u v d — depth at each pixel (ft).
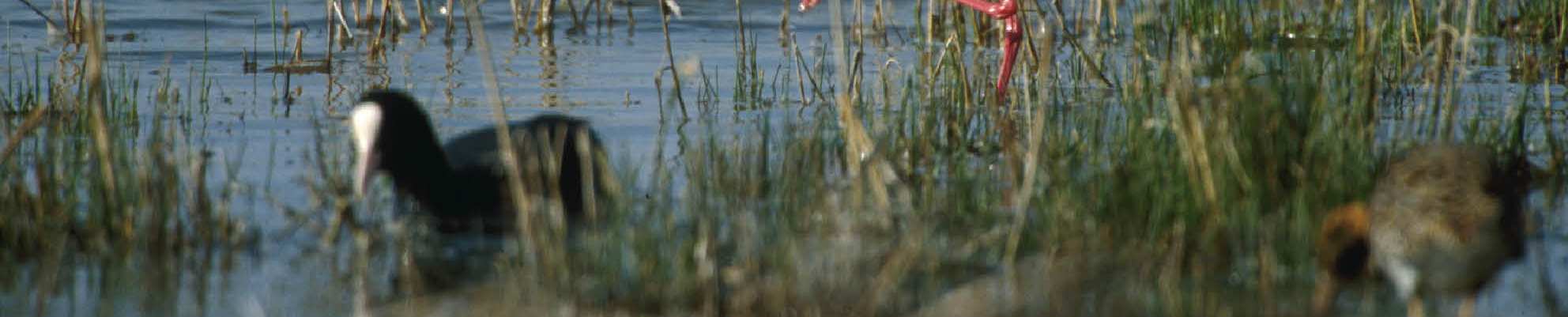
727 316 39.45
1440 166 37.22
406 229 49.06
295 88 76.13
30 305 40.27
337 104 71.36
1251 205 43.60
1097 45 89.51
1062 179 48.37
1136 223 44.96
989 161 57.36
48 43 88.58
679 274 40.93
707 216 44.39
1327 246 39.78
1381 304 39.52
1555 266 42.63
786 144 57.21
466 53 89.20
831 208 47.29
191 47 89.35
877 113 68.80
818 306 39.42
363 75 80.79
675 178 55.57
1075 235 44.29
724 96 75.25
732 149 58.13
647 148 61.46
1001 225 46.50
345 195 47.70
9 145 46.73
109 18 98.02
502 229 49.42
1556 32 86.94
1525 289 40.68
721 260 43.98
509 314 40.01
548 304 40.65
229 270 43.88
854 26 95.45
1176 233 43.37
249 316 39.91
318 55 87.76
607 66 84.53
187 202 49.24
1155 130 52.26
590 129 55.98
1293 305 39.75
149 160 48.60
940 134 63.77
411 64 84.94
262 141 62.08
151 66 82.48
